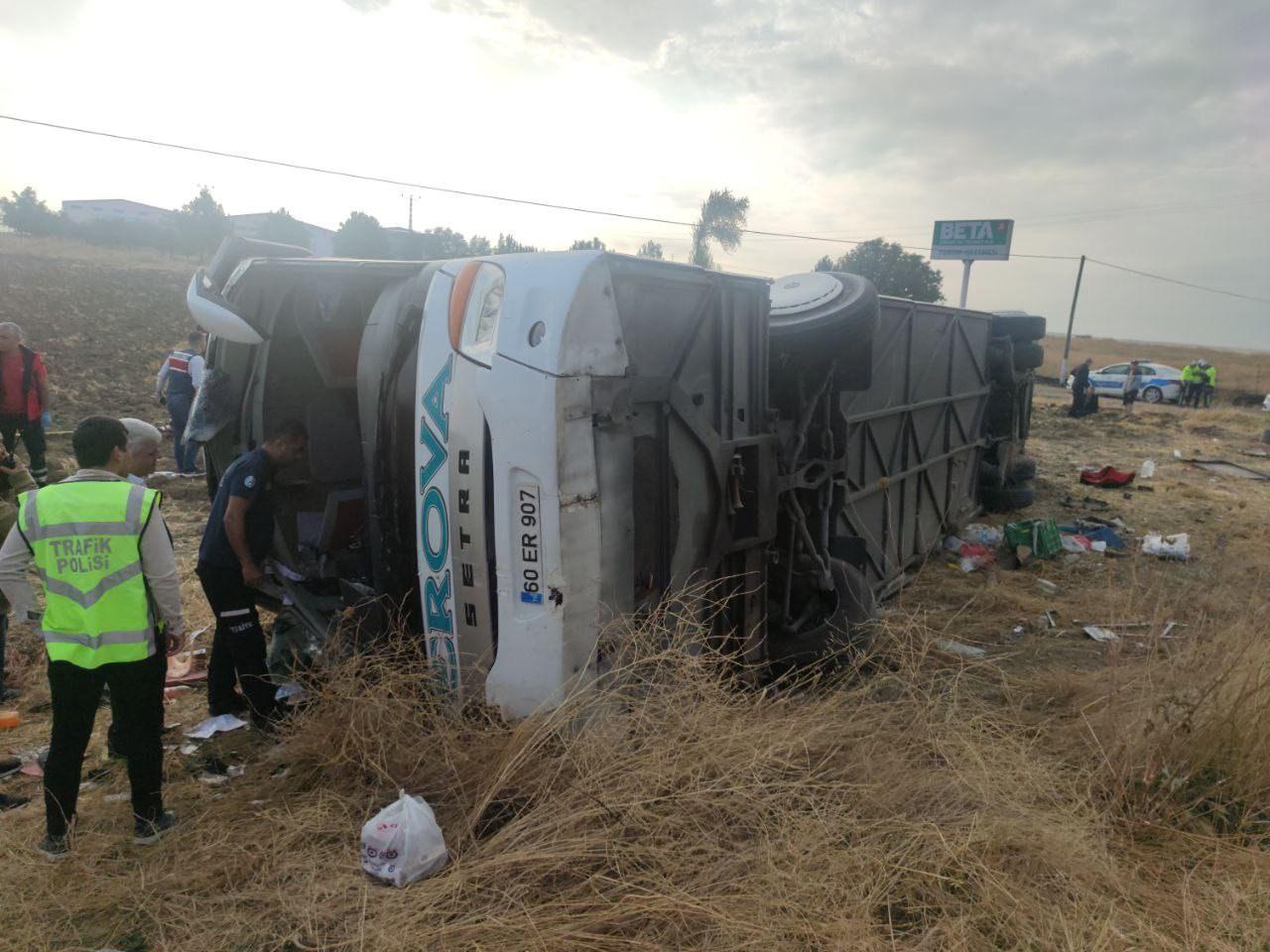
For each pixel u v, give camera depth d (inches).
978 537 361.1
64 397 621.3
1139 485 500.1
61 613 126.4
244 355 202.4
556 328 123.9
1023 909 110.0
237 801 139.5
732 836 121.1
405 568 152.9
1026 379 432.8
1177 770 142.6
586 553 128.3
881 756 140.6
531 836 118.8
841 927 104.4
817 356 194.9
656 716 133.8
